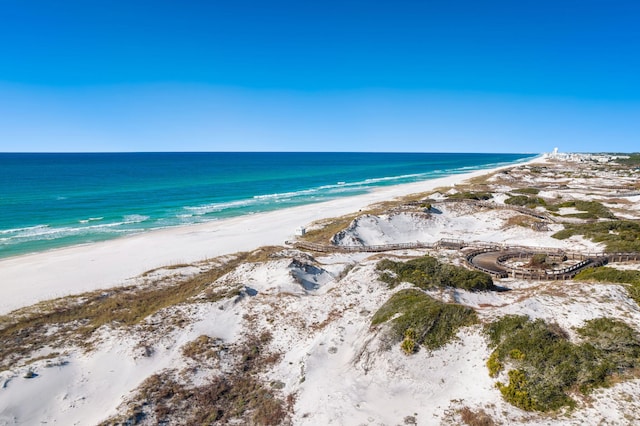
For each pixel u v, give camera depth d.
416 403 19.42
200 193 110.31
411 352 22.34
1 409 19.95
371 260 42.88
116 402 20.98
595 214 59.97
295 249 50.75
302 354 25.05
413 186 127.88
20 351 26.27
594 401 17.31
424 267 35.09
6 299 36.91
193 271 44.31
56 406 20.84
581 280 30.78
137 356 24.88
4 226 66.56
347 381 21.70
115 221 72.44
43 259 49.19
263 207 89.25
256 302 32.16
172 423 19.50
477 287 30.97
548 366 19.23
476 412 17.98
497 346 21.50
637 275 28.47
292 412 20.16
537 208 67.00
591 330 21.53
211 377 23.14
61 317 32.19
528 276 35.31
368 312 28.42
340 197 104.94
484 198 77.38
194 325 28.77
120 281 41.50
